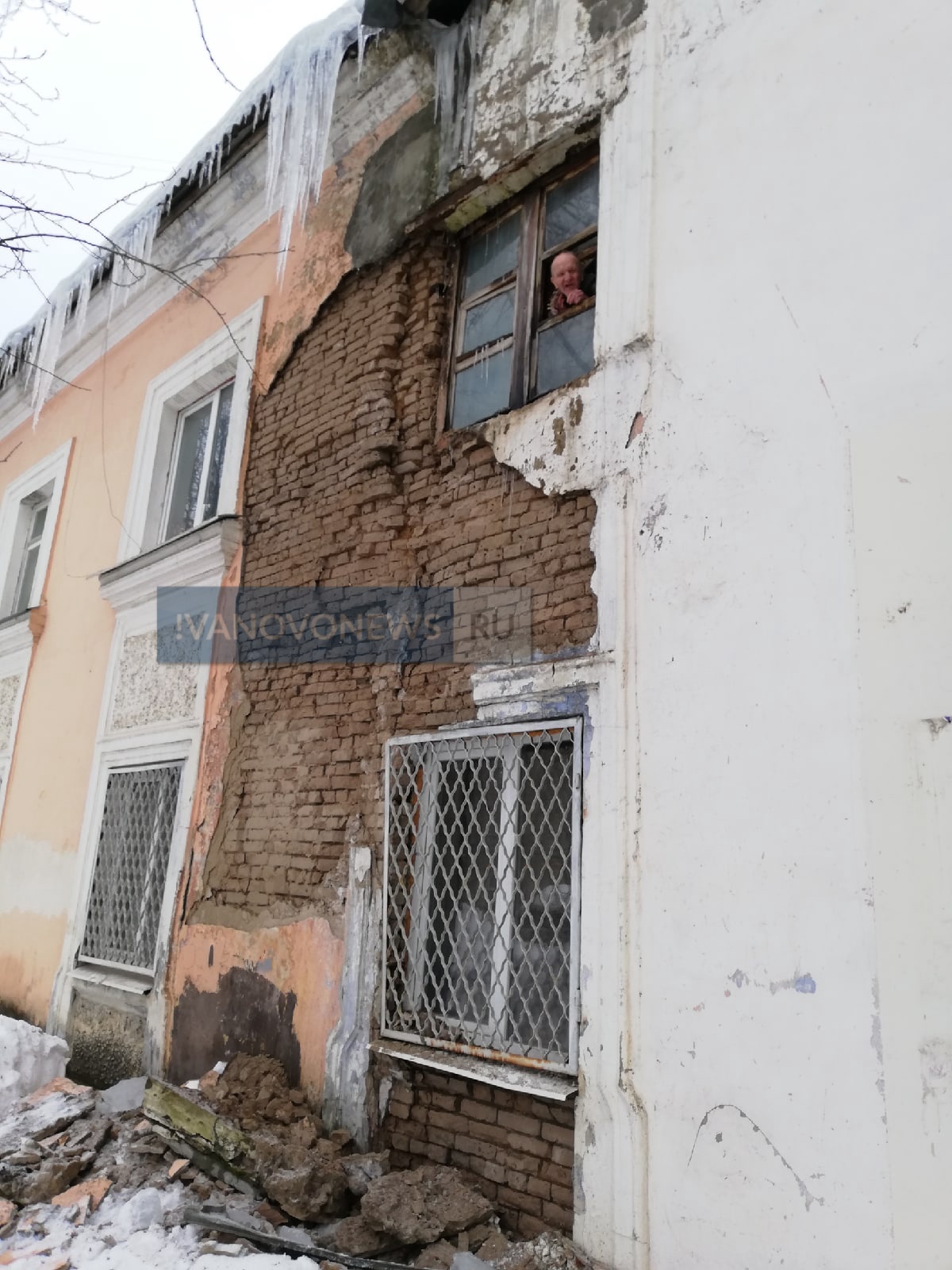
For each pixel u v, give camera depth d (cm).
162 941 534
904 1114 253
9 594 909
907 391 295
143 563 642
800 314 329
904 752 272
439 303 493
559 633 380
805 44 354
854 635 288
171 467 719
